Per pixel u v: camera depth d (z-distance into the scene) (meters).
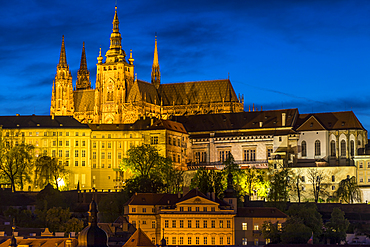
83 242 133.12
